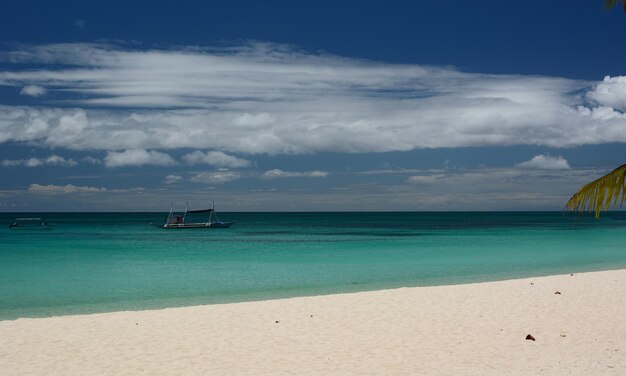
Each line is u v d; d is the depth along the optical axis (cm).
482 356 1322
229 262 4059
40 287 2755
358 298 2095
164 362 1283
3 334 1541
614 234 8512
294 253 4878
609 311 1830
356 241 6844
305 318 1752
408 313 1817
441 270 3444
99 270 3534
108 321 1712
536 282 2475
